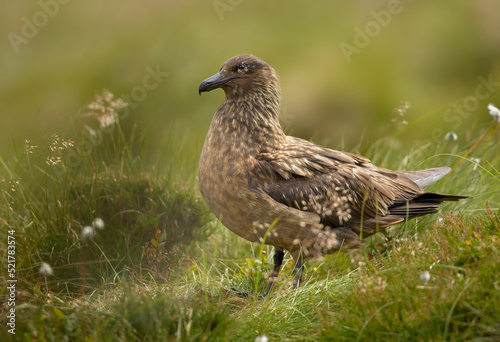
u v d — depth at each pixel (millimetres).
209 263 10539
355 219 9609
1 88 22250
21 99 21734
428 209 9789
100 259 9562
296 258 9430
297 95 20875
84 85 22000
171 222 10445
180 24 23844
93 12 24969
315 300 8219
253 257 10477
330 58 22172
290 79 21406
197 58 22312
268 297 8391
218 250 10891
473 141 12375
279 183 9141
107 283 9023
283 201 9039
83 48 23547
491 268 7242
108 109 11578
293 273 9359
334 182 9391
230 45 22750
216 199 9219
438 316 6812
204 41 22938
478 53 22859
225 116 9523
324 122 20406
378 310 6973
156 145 17469
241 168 9055
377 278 7402
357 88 21000
